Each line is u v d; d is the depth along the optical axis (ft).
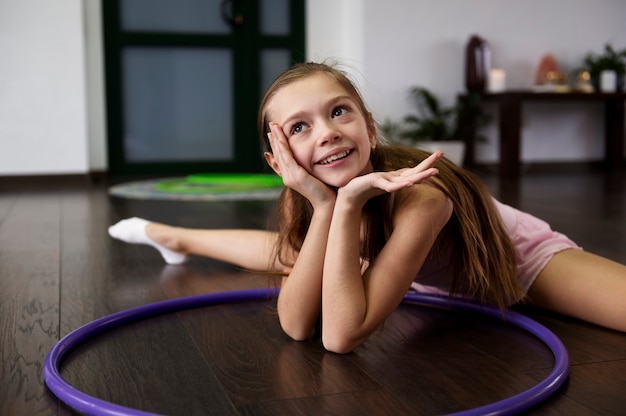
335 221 3.77
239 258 6.29
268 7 20.80
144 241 6.95
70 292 5.86
